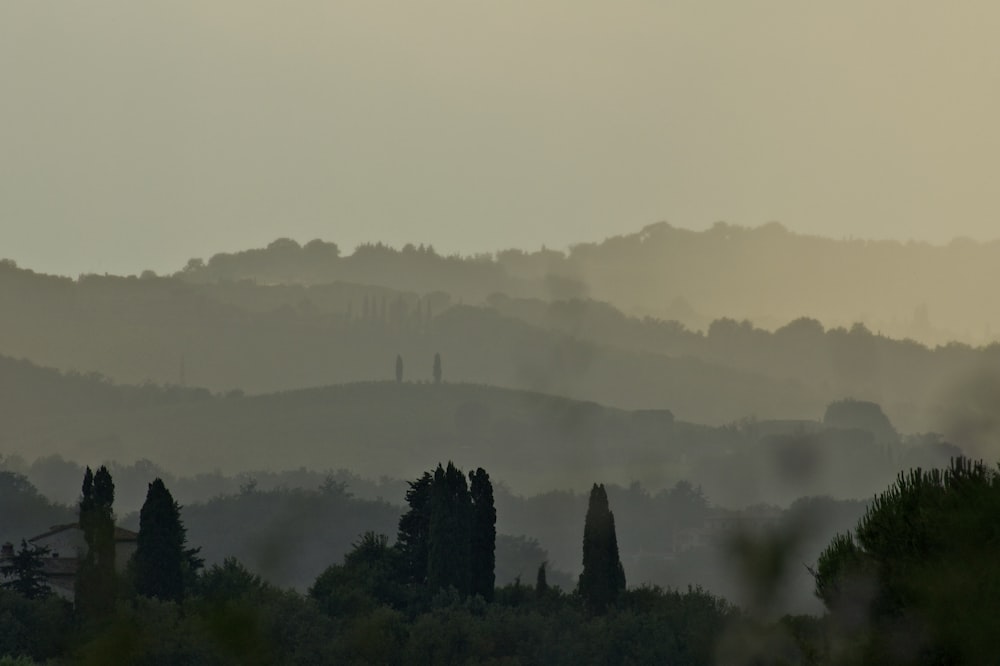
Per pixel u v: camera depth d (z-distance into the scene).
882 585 121.88
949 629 115.12
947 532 119.69
